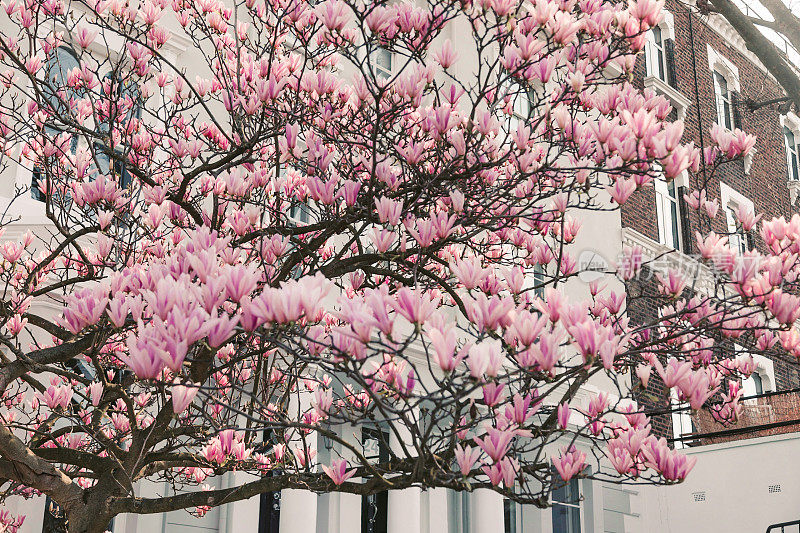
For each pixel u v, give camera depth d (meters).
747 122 20.22
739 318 3.78
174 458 4.64
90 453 4.59
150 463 4.96
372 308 2.46
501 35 4.43
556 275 4.46
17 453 4.08
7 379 3.99
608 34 4.50
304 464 4.43
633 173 3.66
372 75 4.34
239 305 2.66
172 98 6.06
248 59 6.35
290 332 2.55
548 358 2.69
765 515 12.66
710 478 13.42
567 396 3.47
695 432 14.13
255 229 4.73
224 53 6.72
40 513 7.24
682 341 4.26
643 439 3.35
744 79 20.95
